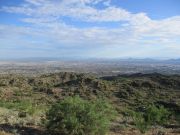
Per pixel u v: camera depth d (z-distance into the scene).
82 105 17.80
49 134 18.02
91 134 17.67
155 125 28.95
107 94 71.44
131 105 61.75
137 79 87.19
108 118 20.14
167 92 75.75
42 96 65.38
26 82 80.94
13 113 24.66
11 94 63.81
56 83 83.50
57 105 17.80
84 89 73.75
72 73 91.25
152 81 84.19
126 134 22.11
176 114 42.47
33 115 25.56
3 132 16.98
